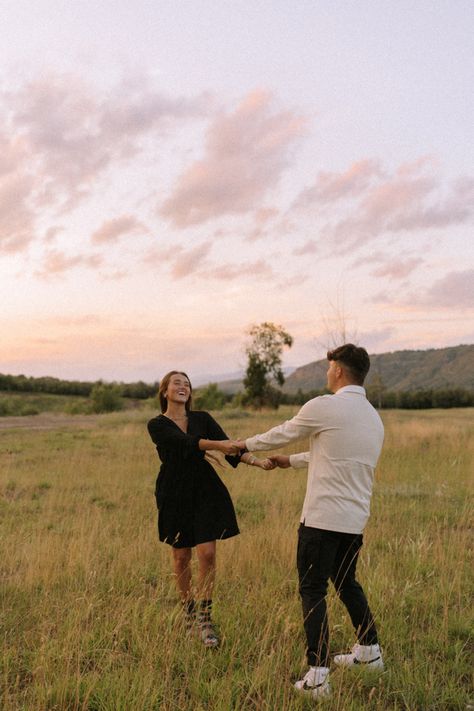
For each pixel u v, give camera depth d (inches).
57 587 195.3
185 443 158.6
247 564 207.9
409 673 133.3
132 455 591.8
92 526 279.3
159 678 131.6
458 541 242.8
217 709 117.6
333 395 137.7
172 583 194.1
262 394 1971.0
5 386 3560.5
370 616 138.8
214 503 163.0
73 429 1008.9
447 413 1983.3
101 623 160.2
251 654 146.5
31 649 149.9
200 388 1740.9
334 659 141.2
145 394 3587.6
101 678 131.4
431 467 488.7
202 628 153.5
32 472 484.7
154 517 318.3
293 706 121.3
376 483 421.4
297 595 178.5
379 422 140.2
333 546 132.6
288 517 296.7
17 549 235.6
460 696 126.6
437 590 186.5
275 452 565.6
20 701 125.5
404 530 274.4
